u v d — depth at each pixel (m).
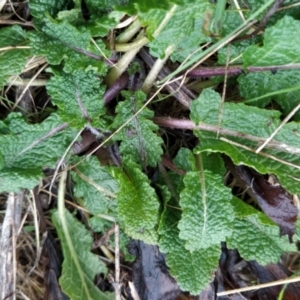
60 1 0.21
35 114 0.24
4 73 0.21
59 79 0.21
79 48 0.21
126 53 0.21
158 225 0.22
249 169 0.23
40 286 0.25
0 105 0.24
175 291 0.23
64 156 0.23
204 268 0.22
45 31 0.20
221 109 0.22
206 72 0.22
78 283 0.24
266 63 0.21
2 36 0.22
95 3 0.20
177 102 0.24
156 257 0.23
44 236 0.25
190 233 0.21
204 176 0.22
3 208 0.25
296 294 0.24
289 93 0.22
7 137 0.22
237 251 0.25
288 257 0.25
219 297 0.24
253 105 0.23
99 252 0.26
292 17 0.20
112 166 0.23
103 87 0.22
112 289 0.25
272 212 0.22
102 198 0.24
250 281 0.25
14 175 0.22
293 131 0.22
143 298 0.23
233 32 0.20
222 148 0.21
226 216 0.21
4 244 0.24
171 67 0.23
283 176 0.22
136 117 0.22
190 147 0.25
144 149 0.22
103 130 0.22
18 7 0.23
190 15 0.19
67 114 0.21
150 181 0.22
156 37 0.19
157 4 0.17
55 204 0.26
